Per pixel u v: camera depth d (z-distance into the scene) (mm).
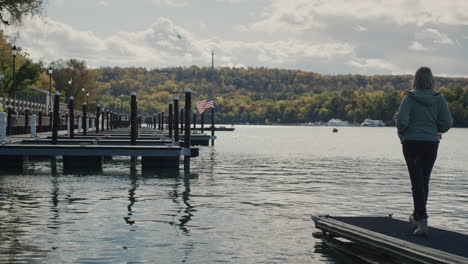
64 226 12383
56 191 18797
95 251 10102
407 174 27484
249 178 24391
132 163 31531
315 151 51781
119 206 15500
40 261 9352
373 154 47531
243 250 10344
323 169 30375
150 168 27797
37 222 12836
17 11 43594
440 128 9172
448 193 20125
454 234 9422
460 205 16938
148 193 18547
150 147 26656
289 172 27969
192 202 16516
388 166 33156
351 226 10000
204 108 77625
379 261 9281
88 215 13898
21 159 27234
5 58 89438
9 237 11164
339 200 17641
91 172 26000
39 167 28219
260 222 13258
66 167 27734
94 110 158625
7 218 13352
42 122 57938
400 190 20547
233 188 20406
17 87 87312
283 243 10938
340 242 10805
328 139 96688
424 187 9219
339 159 39906
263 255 9984
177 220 13359
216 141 77688
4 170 26562
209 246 10633
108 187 20188
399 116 8984
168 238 11281
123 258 9641
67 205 15570
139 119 127125
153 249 10328
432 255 7969
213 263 9414
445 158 43938
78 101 155500
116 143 33812
